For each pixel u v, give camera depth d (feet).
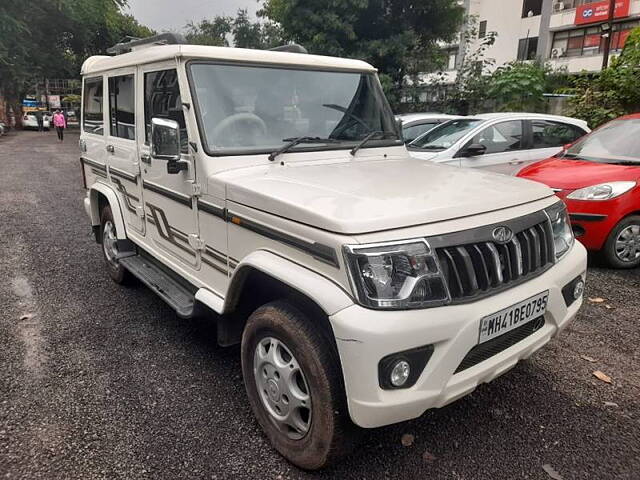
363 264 6.90
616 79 33.35
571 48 100.01
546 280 8.62
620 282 16.81
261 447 8.91
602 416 9.79
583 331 13.29
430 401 7.25
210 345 12.60
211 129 10.17
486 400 10.30
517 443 9.02
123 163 14.20
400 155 12.59
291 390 8.15
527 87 43.75
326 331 7.71
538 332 8.86
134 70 12.71
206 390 10.62
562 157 20.65
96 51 118.11
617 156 19.21
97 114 16.21
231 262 9.63
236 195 9.12
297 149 10.85
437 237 7.35
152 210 12.80
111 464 8.46
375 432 9.32
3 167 46.62
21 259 19.21
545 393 10.55
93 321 13.93
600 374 11.21
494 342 8.01
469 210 7.91
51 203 29.84
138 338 12.94
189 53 10.37
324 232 7.29
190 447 8.89
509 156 24.29
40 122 115.55
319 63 11.97
